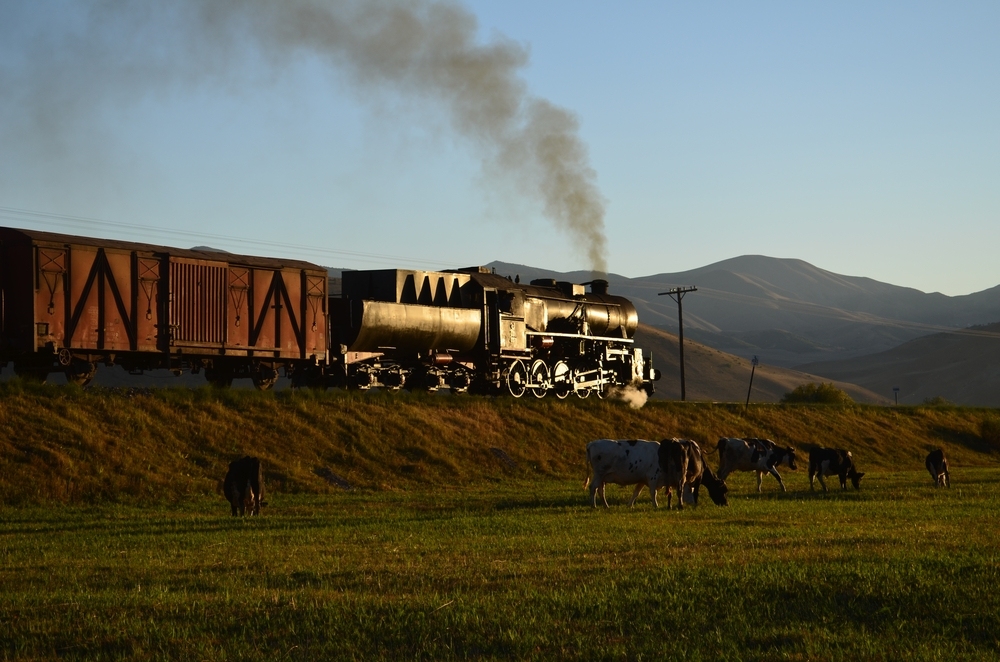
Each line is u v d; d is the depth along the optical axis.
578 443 36.97
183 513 22.52
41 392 27.17
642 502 24.33
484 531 17.73
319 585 12.31
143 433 27.44
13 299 26.23
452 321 38.00
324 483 27.95
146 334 28.36
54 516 21.52
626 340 47.81
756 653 9.20
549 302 43.25
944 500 24.69
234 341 30.59
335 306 35.03
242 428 29.64
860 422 49.91
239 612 10.77
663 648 9.31
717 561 13.50
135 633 9.95
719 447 28.34
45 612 10.90
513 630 9.88
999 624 10.11
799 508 22.30
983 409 60.25
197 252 30.45
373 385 36.28
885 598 11.10
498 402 37.66
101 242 27.86
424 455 31.70
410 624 10.20
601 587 11.77
